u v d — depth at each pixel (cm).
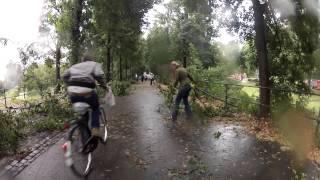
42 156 803
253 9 1301
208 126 1145
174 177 661
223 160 770
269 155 806
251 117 1309
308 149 847
